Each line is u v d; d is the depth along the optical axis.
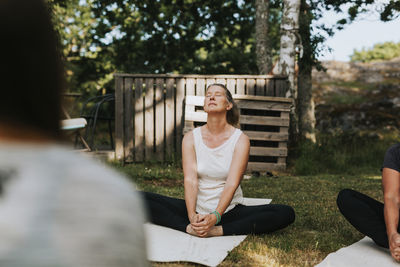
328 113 15.07
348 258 2.95
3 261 0.45
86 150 7.42
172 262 2.87
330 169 7.92
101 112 10.03
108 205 0.51
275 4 9.55
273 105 7.79
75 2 13.67
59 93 0.53
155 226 3.72
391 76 19.16
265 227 3.49
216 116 3.64
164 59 11.87
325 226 3.81
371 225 3.16
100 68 12.60
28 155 0.51
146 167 7.37
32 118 0.51
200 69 12.23
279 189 5.73
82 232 0.48
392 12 8.92
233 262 2.87
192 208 3.54
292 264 2.85
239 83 8.03
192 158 3.73
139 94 8.01
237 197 3.72
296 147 8.40
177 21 11.56
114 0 11.00
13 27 0.48
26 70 0.50
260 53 9.83
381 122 14.37
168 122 8.02
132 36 12.37
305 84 10.19
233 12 11.49
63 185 0.51
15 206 0.48
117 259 0.48
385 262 2.90
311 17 9.17
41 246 0.46
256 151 7.70
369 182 6.38
